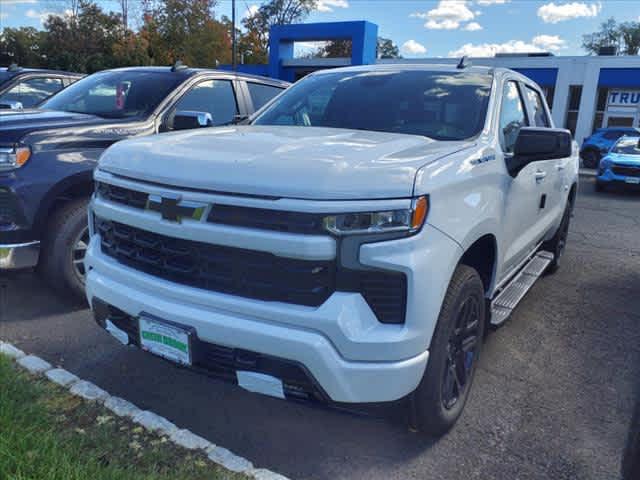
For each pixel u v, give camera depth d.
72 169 4.16
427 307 2.34
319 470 2.66
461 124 3.32
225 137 2.88
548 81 27.45
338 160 2.35
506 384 3.56
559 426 3.09
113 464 2.44
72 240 4.23
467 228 2.64
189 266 2.51
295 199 2.21
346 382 2.27
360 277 2.26
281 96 4.15
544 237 5.15
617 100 26.84
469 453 2.82
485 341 4.22
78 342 3.87
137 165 2.66
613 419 3.18
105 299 2.82
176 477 2.42
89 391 3.09
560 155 3.11
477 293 2.92
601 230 9.31
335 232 2.21
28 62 57.59
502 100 3.66
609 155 15.25
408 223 2.26
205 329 2.41
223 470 2.51
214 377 2.53
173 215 2.45
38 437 2.54
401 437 2.93
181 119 4.26
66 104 5.48
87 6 49.78
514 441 2.94
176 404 3.18
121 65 46.56
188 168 2.46
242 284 2.38
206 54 53.72
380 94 3.69
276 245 2.23
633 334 4.47
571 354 4.05
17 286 4.89
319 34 27.66
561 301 5.23
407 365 2.32
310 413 3.13
